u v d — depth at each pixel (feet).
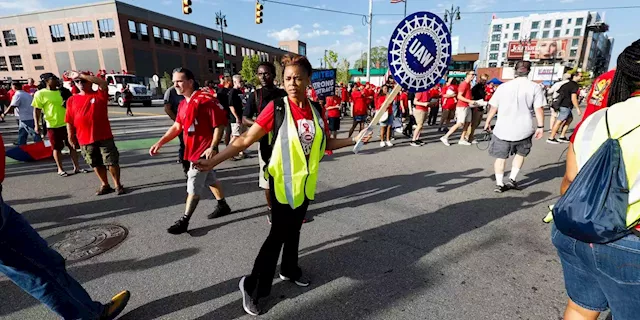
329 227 11.71
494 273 8.86
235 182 16.98
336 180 17.43
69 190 15.78
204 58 161.58
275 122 6.49
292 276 8.32
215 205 13.74
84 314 6.21
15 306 7.61
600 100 11.53
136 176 18.07
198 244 10.48
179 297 7.95
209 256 9.77
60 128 17.72
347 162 21.52
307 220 12.32
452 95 34.55
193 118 10.37
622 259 3.70
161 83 132.05
